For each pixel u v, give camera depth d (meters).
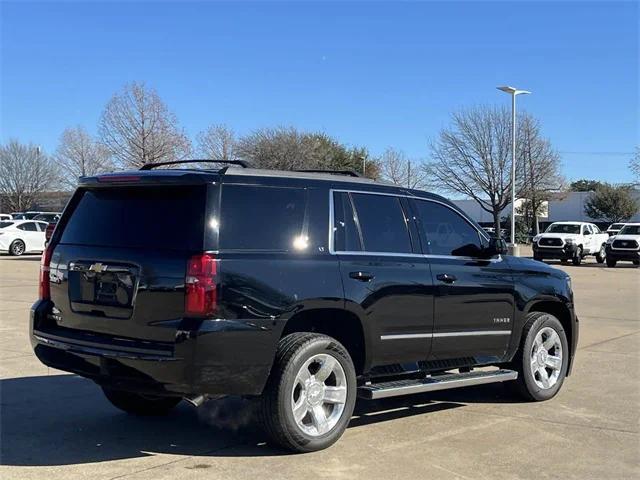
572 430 6.21
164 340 4.96
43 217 39.31
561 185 53.19
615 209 65.19
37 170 59.78
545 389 7.29
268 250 5.28
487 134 49.09
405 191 6.43
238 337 4.97
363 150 52.91
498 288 6.84
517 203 58.41
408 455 5.44
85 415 6.51
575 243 32.81
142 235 5.29
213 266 4.95
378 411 6.80
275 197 5.47
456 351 6.52
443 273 6.36
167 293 4.97
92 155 44.75
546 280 7.41
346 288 5.59
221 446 5.59
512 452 5.57
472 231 6.88
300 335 5.41
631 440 5.93
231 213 5.18
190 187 5.22
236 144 41.66
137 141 32.06
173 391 4.93
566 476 5.05
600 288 20.44
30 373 8.16
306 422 5.46
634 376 8.48
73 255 5.61
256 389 5.11
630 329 12.27
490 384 8.09
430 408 6.94
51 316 5.79
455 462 5.30
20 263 27.50
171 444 5.65
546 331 7.37
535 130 49.88
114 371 5.11
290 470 5.03
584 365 9.14
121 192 5.61
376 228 6.05
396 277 5.96
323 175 5.92
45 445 5.60
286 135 41.81
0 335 10.53
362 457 5.36
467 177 49.78
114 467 5.08
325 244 5.64
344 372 5.57
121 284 5.21
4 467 5.07
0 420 6.32
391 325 5.92
